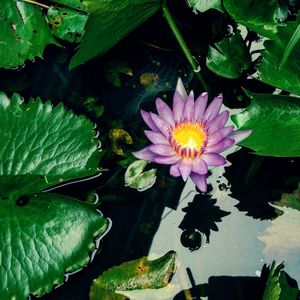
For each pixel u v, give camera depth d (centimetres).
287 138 70
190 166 70
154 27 83
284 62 72
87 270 73
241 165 76
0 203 71
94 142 74
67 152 73
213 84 80
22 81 80
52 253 70
